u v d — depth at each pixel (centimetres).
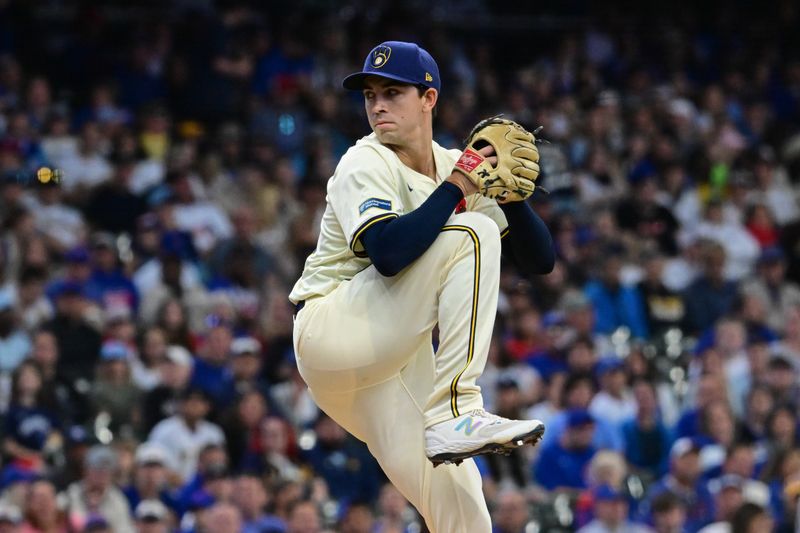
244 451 3481
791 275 5025
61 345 3734
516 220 1684
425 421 1579
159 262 4191
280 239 4622
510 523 3159
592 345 3953
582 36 6700
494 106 5925
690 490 3466
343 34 5997
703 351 4116
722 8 7031
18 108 4931
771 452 3688
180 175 4669
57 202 4500
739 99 6500
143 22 5866
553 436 3606
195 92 5425
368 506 3195
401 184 1633
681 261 4991
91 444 3347
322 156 5122
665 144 5628
